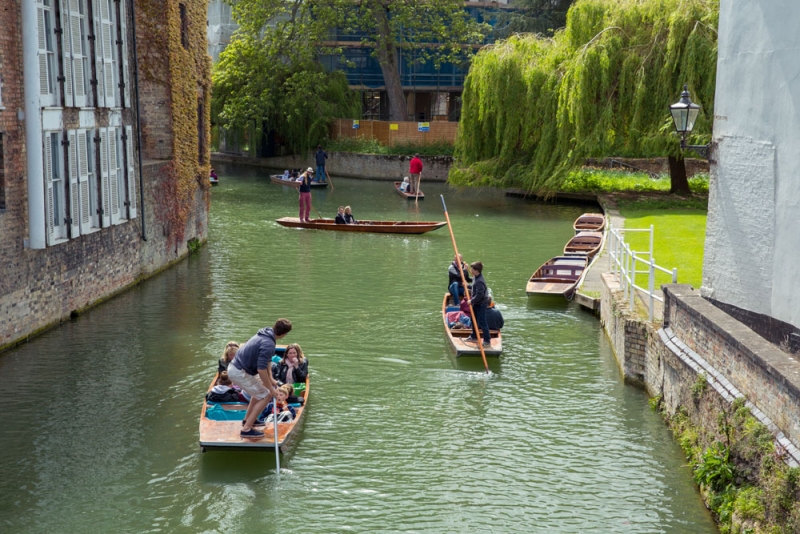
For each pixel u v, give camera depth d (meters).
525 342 15.34
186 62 23.19
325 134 49.94
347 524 9.20
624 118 29.47
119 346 14.92
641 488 9.92
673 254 19.70
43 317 15.51
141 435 11.34
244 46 49.09
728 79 11.41
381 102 59.50
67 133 15.62
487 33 54.84
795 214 9.92
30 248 14.87
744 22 10.96
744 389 9.09
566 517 9.32
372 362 14.29
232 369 10.38
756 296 10.81
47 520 9.19
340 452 10.90
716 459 9.11
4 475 10.19
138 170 19.69
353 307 17.73
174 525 9.14
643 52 29.00
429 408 12.34
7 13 13.85
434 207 34.19
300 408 11.52
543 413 12.13
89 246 17.14
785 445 7.87
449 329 15.20
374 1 48.75
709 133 27.36
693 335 10.89
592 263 20.09
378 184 44.34
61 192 15.72
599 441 11.17
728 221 11.45
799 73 9.84
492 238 26.30
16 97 14.23
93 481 10.07
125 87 18.66
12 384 13.03
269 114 49.62
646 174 37.97
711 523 9.13
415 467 10.51
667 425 11.59
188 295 18.69
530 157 34.34
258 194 38.38
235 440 10.38
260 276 20.77
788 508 7.53
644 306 14.07
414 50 54.44
